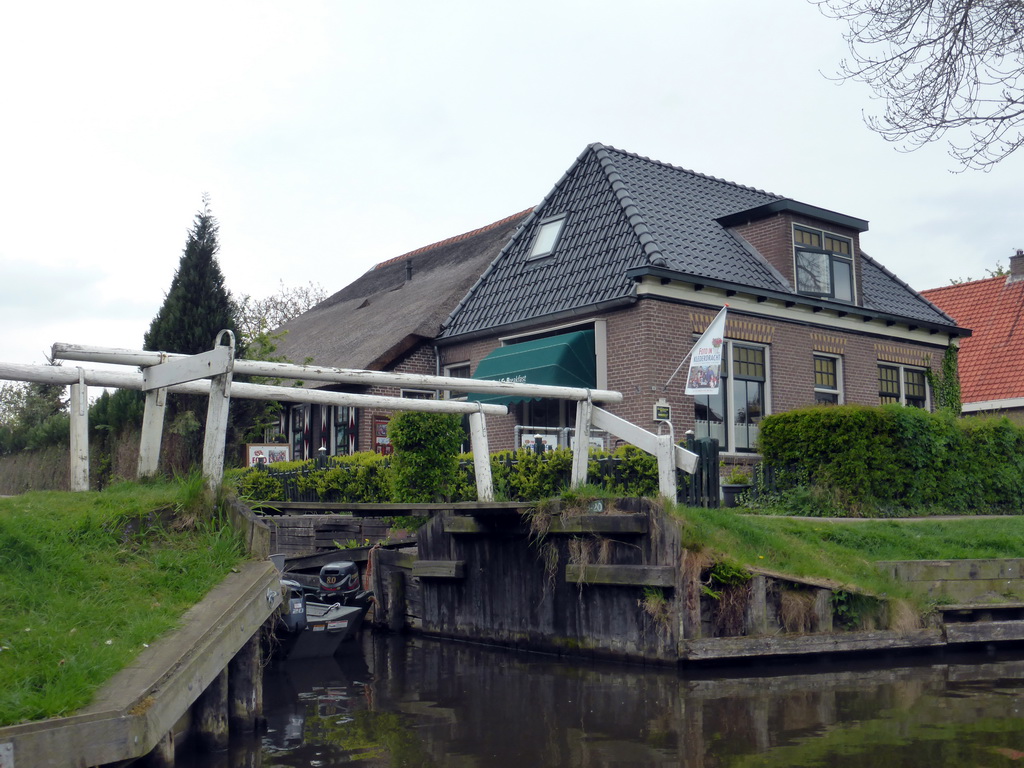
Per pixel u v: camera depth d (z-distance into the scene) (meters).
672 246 16.73
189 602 6.05
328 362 20.86
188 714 6.11
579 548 9.49
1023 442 14.69
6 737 4.07
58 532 6.24
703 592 8.76
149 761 5.11
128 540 6.61
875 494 12.72
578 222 18.42
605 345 16.17
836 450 12.67
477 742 6.24
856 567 9.70
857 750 5.88
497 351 17.70
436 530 11.57
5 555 5.75
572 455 11.30
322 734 6.52
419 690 8.06
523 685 8.17
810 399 17.78
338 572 11.59
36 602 5.46
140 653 5.21
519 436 15.52
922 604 9.62
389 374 8.70
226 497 7.13
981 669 8.64
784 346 17.45
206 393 8.66
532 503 9.65
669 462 9.20
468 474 12.52
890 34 10.27
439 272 24.62
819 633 9.09
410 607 12.16
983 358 24.67
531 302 17.83
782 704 7.20
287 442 22.64
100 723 4.34
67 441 17.55
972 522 11.66
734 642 8.67
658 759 5.77
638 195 18.06
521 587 10.31
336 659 9.93
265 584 6.54
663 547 8.78
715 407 16.28
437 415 11.80
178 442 16.67
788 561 9.37
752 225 18.30
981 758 5.69
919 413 13.38
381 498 13.73
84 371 7.75
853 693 7.59
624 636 9.08
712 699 7.41
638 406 15.51
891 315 19.08
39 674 4.68
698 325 16.14
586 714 6.99
